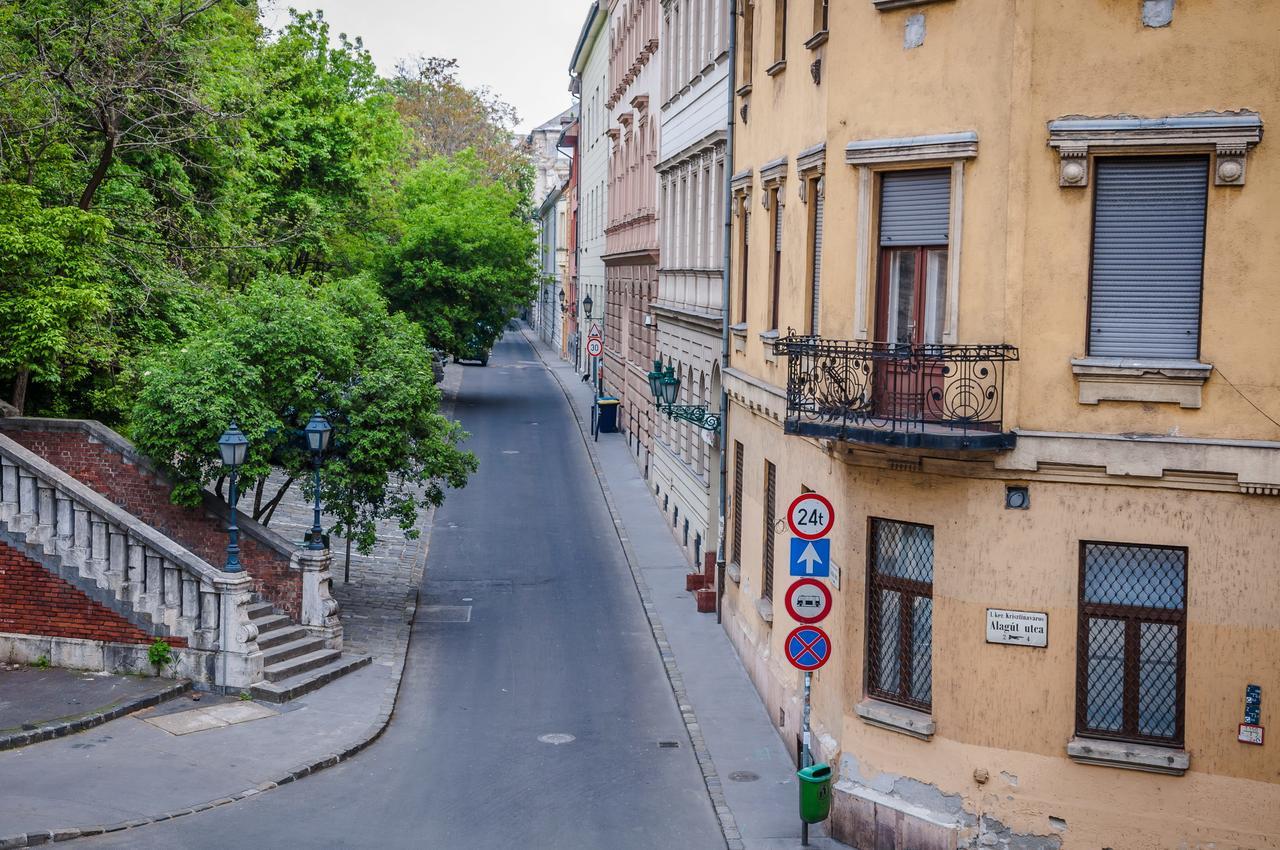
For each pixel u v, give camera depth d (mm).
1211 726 11336
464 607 23844
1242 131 10844
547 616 23344
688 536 27766
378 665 19750
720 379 24219
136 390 22109
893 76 12594
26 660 17984
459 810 14062
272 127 37562
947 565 12320
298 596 19984
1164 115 11156
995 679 12062
